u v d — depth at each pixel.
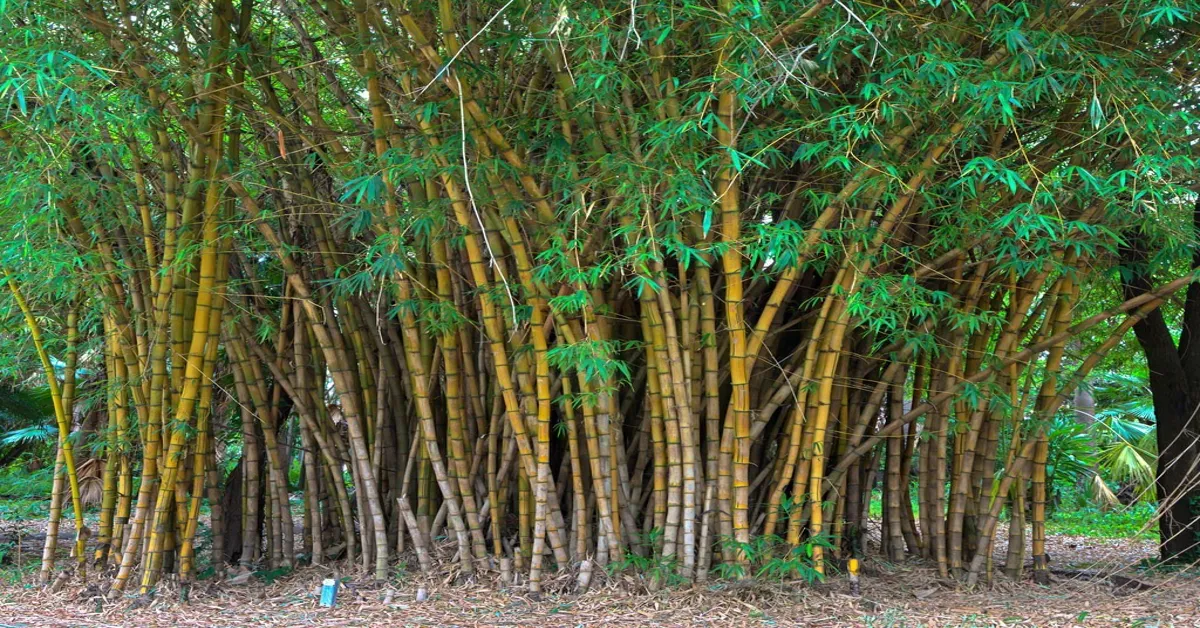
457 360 4.21
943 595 4.13
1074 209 3.99
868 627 3.54
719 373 4.21
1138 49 3.81
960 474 4.39
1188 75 3.95
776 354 4.40
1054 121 3.80
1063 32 3.37
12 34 3.16
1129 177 3.60
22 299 4.26
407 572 4.35
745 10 3.08
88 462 6.57
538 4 3.31
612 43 3.49
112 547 4.30
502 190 3.60
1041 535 4.45
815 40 3.18
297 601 4.02
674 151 3.41
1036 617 3.76
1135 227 4.29
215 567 4.46
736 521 3.86
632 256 3.34
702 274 3.85
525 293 3.78
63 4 3.41
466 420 4.41
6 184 3.74
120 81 3.62
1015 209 3.26
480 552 4.22
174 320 4.04
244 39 3.94
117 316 4.21
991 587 4.29
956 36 3.50
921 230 4.12
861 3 3.24
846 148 3.57
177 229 4.01
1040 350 4.10
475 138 3.51
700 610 3.69
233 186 3.87
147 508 4.16
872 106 3.49
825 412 3.92
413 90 3.73
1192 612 3.85
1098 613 3.83
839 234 3.57
